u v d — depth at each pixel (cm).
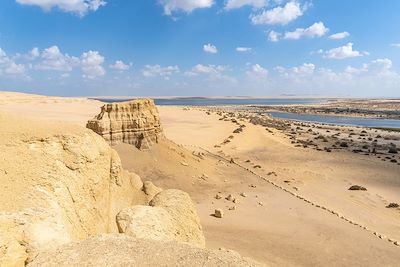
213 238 2355
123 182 2000
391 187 4047
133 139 3906
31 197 1194
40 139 1416
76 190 1431
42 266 959
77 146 1511
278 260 2080
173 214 1577
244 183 3969
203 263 1049
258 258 2078
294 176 4478
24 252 1030
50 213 1187
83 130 1638
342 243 2377
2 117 1519
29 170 1289
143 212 1413
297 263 2061
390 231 2684
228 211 3003
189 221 1620
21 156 1318
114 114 3869
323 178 4412
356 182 4241
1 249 984
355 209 3206
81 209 1434
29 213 1125
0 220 1040
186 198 1747
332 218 2895
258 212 3011
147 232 1321
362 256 2188
